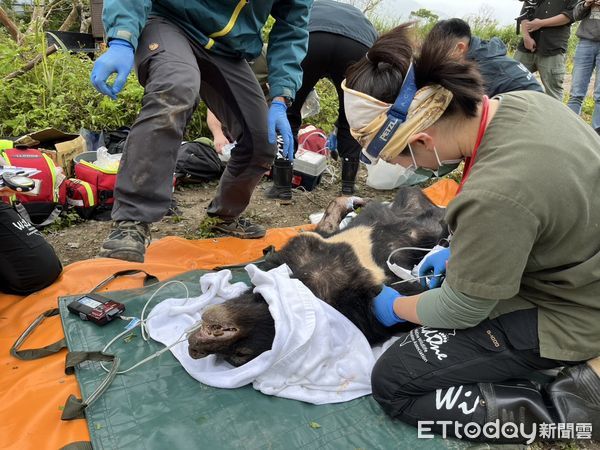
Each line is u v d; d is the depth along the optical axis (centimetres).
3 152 353
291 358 210
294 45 317
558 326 184
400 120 167
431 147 173
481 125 167
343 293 243
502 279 159
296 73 317
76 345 234
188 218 411
